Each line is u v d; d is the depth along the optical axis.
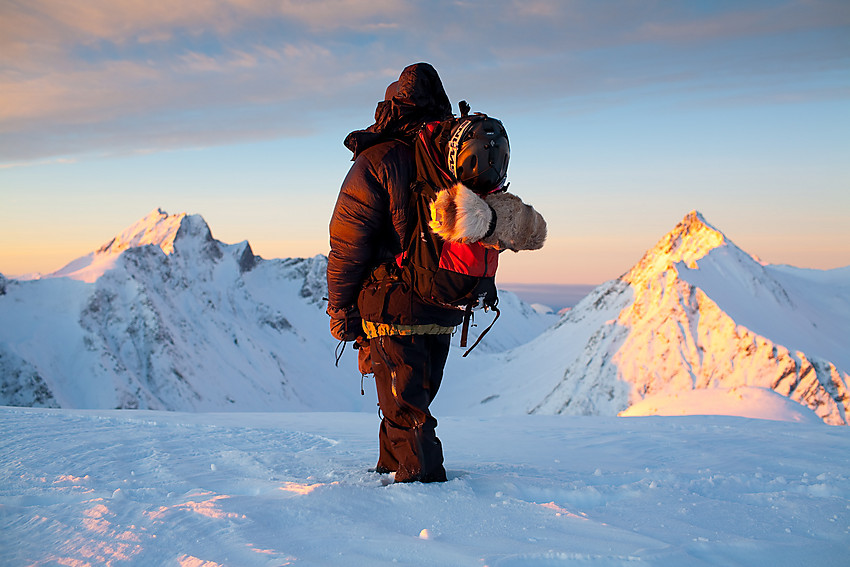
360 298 3.05
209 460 3.81
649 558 1.81
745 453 4.39
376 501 2.47
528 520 2.26
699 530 2.17
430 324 2.94
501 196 2.74
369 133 2.98
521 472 3.47
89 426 5.34
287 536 2.02
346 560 1.82
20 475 3.21
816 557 1.95
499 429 6.32
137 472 3.43
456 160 2.70
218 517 2.15
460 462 4.03
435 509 2.39
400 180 2.85
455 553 1.86
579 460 4.21
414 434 2.99
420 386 3.02
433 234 2.77
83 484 2.99
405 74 3.00
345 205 2.93
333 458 3.99
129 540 1.95
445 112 3.07
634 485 2.92
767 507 2.53
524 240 2.74
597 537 2.08
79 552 1.89
